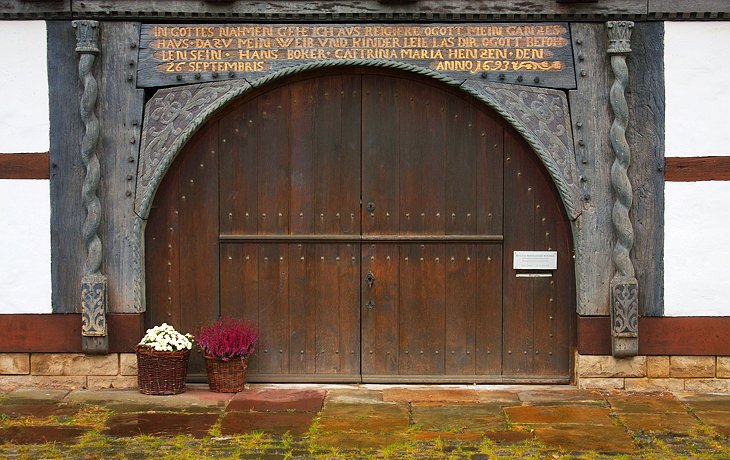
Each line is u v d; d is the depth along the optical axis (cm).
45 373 727
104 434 614
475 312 738
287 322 741
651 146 714
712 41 708
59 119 719
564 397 701
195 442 598
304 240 736
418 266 739
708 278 715
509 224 734
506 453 579
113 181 720
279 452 579
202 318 738
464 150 732
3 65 717
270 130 733
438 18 711
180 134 717
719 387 718
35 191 721
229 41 716
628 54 711
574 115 713
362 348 741
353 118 732
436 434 615
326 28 713
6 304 724
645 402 688
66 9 710
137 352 705
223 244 738
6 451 581
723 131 710
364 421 643
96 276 714
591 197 715
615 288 709
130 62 717
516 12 709
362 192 735
